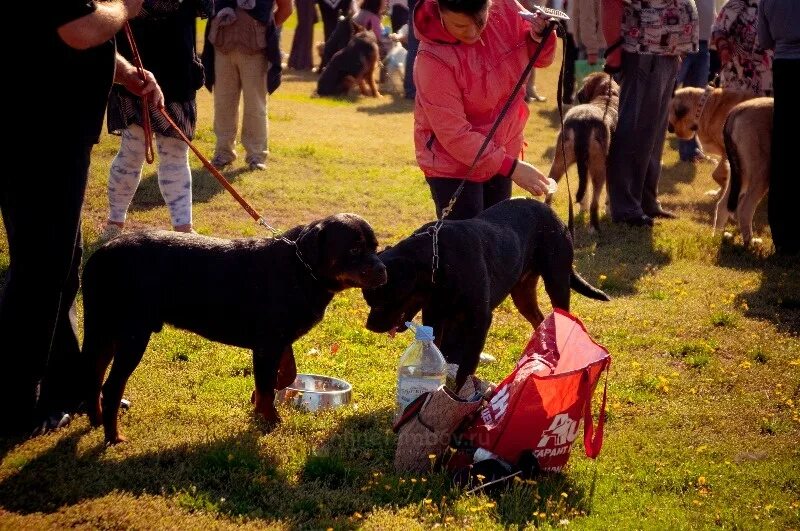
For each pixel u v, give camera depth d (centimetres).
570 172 1155
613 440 460
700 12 1226
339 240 419
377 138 1309
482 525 356
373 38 1712
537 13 530
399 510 368
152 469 390
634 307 687
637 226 923
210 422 447
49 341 401
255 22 999
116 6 379
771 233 861
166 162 694
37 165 378
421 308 489
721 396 532
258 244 432
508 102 523
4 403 404
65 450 405
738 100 1001
